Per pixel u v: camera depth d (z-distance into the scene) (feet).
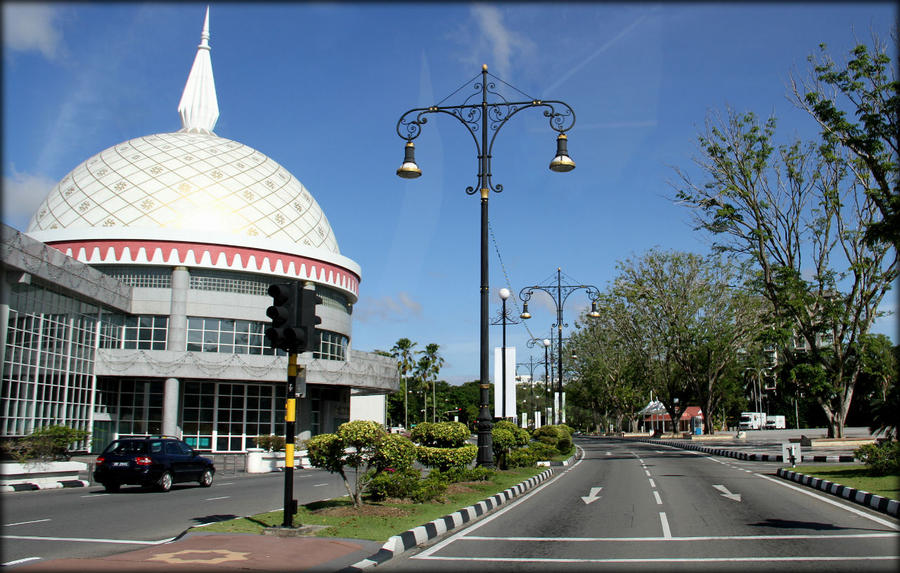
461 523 40.93
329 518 38.91
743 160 122.11
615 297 191.01
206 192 151.74
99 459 66.39
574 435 380.17
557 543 34.24
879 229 58.80
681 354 183.21
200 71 183.52
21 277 94.68
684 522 40.65
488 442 65.05
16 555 30.99
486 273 66.08
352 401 242.17
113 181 150.71
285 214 159.63
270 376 138.62
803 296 121.49
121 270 139.54
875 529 36.86
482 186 65.62
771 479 69.62
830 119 101.55
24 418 99.30
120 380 136.98
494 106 65.67
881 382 120.47
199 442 139.74
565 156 63.00
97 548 32.99
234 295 143.64
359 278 174.81
